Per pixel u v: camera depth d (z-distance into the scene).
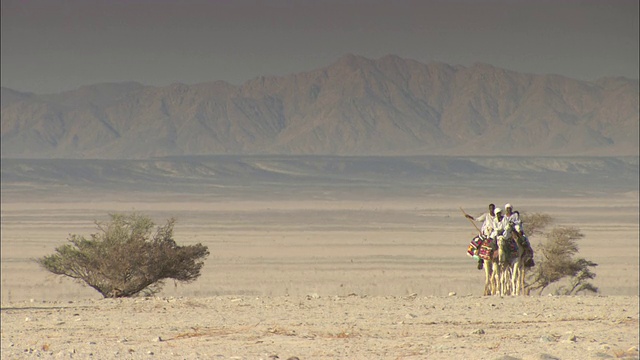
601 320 41.25
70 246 72.94
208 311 46.34
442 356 30.62
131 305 49.81
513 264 55.38
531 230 100.69
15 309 50.75
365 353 31.66
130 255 70.62
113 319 43.59
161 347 33.62
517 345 33.06
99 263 70.94
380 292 120.75
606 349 30.89
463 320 41.66
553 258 99.50
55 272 73.25
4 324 42.75
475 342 34.06
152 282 72.38
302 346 33.56
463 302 49.50
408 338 35.62
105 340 36.19
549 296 52.94
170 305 49.44
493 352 31.20
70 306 52.16
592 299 51.19
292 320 42.00
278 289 123.62
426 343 33.97
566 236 101.00
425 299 51.31
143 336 37.19
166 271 72.12
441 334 36.84
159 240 74.38
